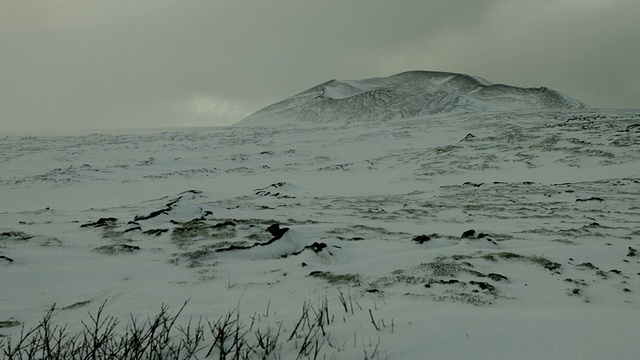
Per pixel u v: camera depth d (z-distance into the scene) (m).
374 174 34.34
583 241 9.09
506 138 40.00
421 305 3.59
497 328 2.88
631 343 2.65
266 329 3.09
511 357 2.52
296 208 16.08
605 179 23.55
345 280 5.64
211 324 3.33
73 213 14.11
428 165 34.56
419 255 7.07
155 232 9.41
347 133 66.25
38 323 3.88
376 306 3.82
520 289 5.33
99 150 48.97
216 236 9.09
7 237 8.30
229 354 2.66
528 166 29.48
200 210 12.78
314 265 6.61
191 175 34.94
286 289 5.24
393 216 14.13
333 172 36.19
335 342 2.75
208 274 6.27
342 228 10.44
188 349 2.65
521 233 10.20
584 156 29.42
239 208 15.23
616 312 3.20
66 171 34.56
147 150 49.78
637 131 34.28
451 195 21.12
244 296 4.82
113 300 4.63
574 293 5.12
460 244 8.11
